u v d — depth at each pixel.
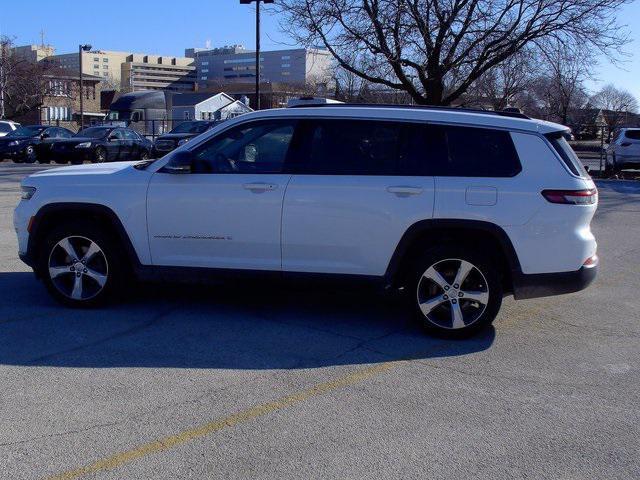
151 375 5.07
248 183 6.14
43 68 58.00
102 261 6.59
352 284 6.13
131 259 6.48
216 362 5.37
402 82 21.52
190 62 131.50
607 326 6.53
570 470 3.82
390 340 5.98
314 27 20.88
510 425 4.36
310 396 4.74
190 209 6.27
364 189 5.96
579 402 4.74
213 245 6.30
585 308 7.14
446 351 5.73
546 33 19.97
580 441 4.16
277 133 6.29
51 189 6.52
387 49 20.39
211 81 106.12
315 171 6.11
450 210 5.85
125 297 7.14
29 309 6.66
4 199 14.73
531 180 5.82
